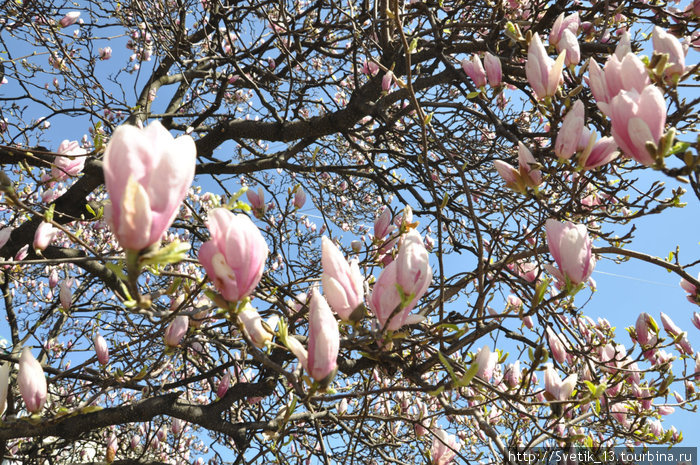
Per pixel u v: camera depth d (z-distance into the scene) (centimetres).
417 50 417
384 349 151
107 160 89
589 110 300
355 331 142
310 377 131
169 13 449
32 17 501
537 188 191
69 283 249
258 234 115
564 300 326
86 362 230
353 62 395
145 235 89
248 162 502
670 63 167
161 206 91
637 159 135
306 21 527
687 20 312
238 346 403
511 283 295
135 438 456
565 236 153
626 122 133
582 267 152
